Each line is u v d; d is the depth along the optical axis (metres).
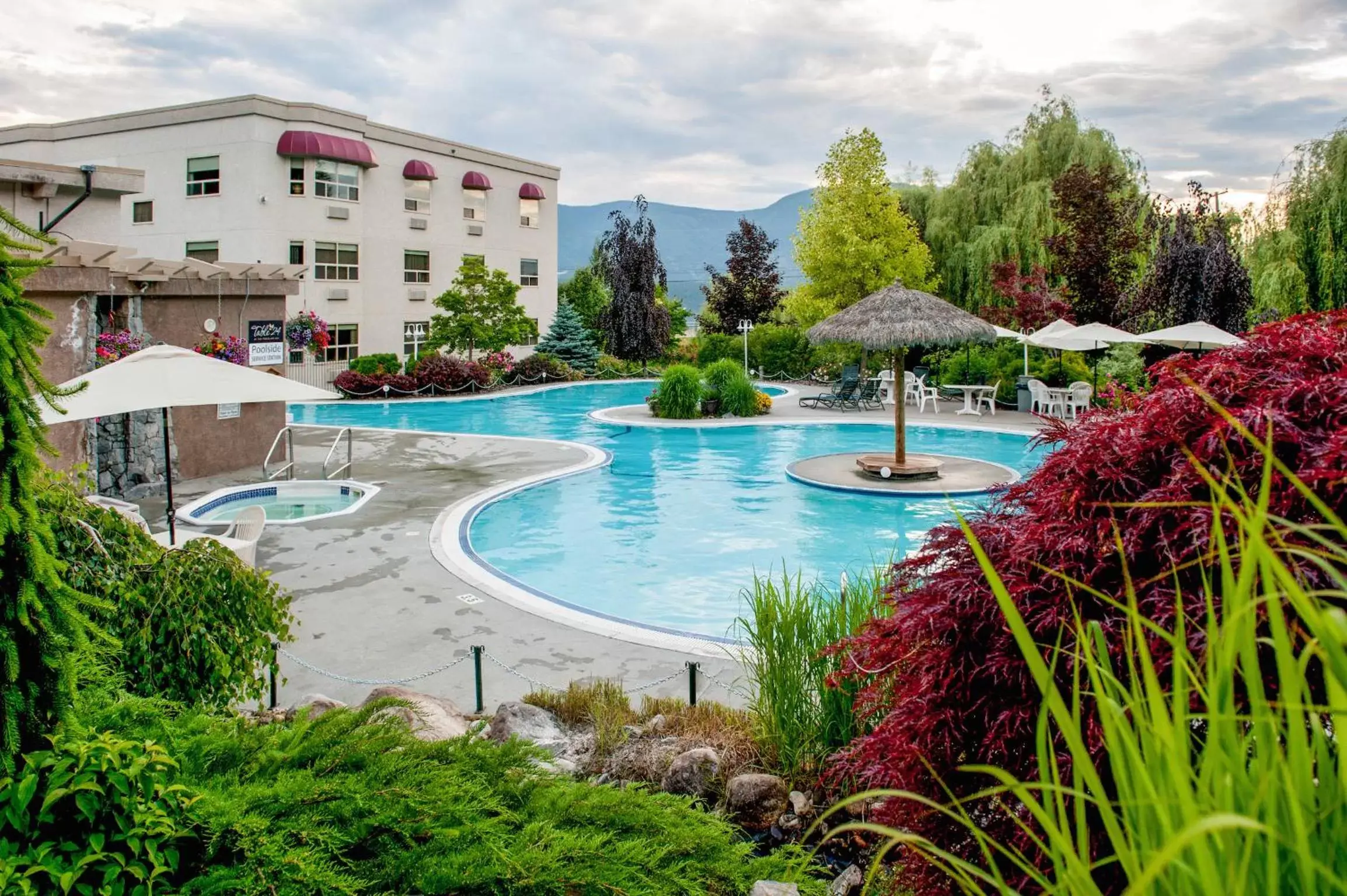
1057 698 0.98
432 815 2.97
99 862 2.36
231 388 9.03
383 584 9.03
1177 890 0.84
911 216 31.98
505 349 37.31
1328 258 22.59
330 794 2.93
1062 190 25.31
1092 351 24.94
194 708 3.84
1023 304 26.02
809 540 11.96
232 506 13.16
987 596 2.30
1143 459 2.22
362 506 12.91
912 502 14.05
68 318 11.27
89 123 31.77
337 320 32.28
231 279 14.82
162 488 13.46
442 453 17.89
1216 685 0.83
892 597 3.13
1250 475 1.99
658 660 6.99
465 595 8.69
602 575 10.44
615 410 25.88
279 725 3.51
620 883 2.88
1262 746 0.80
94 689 3.14
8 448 2.29
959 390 27.11
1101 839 2.04
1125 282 24.94
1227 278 21.50
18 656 2.36
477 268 32.41
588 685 6.36
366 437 19.94
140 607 3.94
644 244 39.72
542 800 3.41
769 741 4.96
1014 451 18.53
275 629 4.50
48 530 2.38
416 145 34.81
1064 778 2.10
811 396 28.84
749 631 5.32
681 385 23.81
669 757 4.96
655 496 14.56
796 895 3.33
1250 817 0.81
